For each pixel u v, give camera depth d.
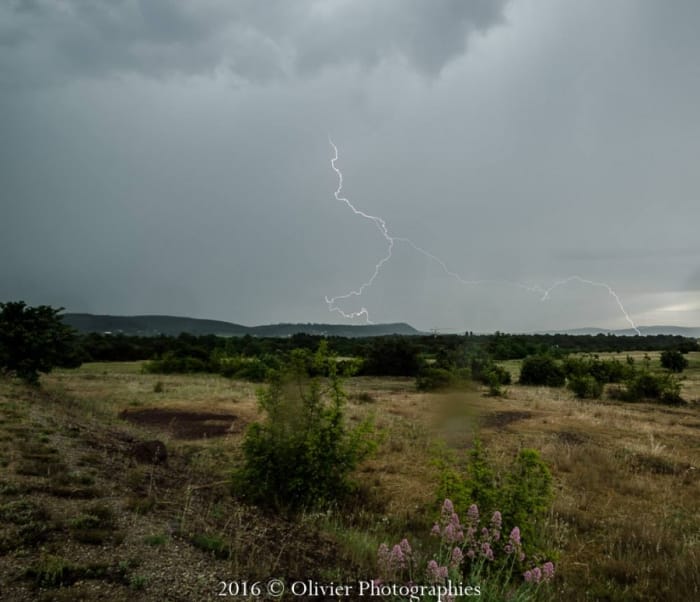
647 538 7.14
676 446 14.21
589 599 5.46
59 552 4.65
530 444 13.52
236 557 4.89
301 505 7.83
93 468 7.80
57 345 21.70
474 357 33.00
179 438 13.52
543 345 63.69
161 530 5.50
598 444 13.98
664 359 45.72
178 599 4.13
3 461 7.40
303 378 8.81
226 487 8.30
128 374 38.81
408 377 43.41
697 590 5.58
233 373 38.25
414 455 11.68
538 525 7.06
